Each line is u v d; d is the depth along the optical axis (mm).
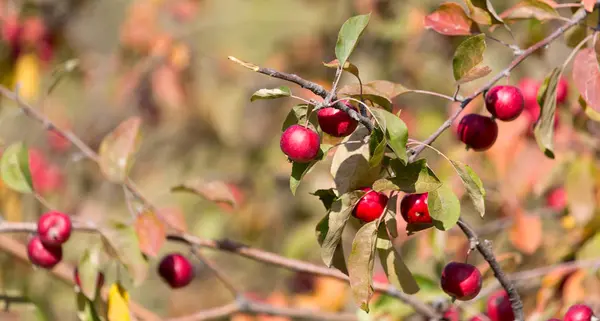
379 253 1642
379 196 1609
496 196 1983
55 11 2730
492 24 1711
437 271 1896
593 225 1907
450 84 2471
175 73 2717
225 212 2379
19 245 1992
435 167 2121
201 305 2742
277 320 1979
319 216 2213
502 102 1656
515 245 1955
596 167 1911
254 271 2625
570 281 1857
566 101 1890
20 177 1778
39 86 2664
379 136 1594
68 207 2631
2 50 2471
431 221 1610
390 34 2506
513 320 1727
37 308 1893
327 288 2031
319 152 1599
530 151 1945
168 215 1989
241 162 2768
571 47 1793
